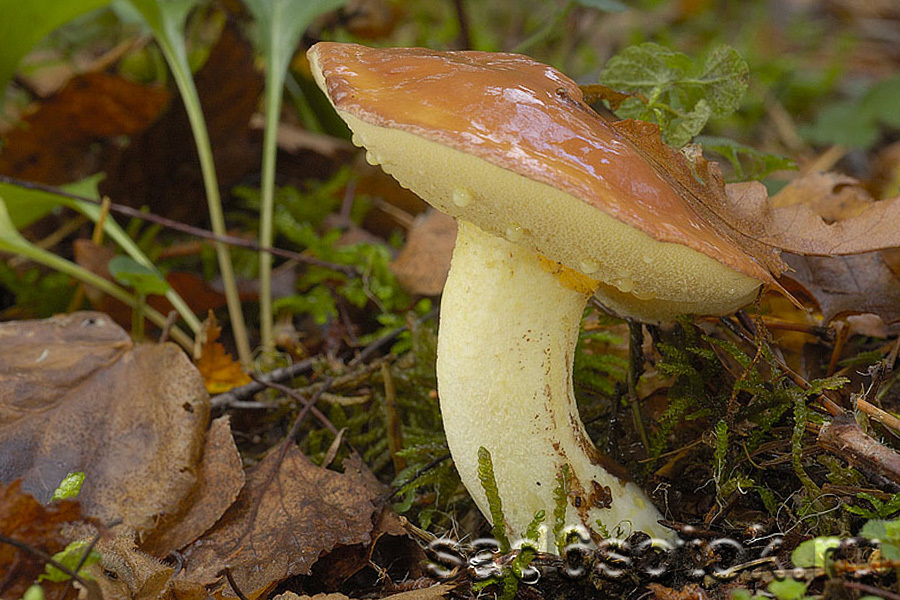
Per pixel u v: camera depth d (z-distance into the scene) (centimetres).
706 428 25
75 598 20
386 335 29
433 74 21
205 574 23
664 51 26
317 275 34
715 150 28
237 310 31
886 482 22
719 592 21
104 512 24
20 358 25
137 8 31
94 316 26
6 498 20
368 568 24
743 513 23
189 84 32
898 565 20
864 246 23
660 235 20
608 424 25
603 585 22
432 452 26
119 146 35
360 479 25
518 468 22
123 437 25
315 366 29
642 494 23
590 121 21
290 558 23
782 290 22
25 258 35
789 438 24
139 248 35
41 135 34
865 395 23
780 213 23
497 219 21
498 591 22
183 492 24
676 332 25
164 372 25
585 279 22
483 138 20
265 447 28
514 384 22
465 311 22
